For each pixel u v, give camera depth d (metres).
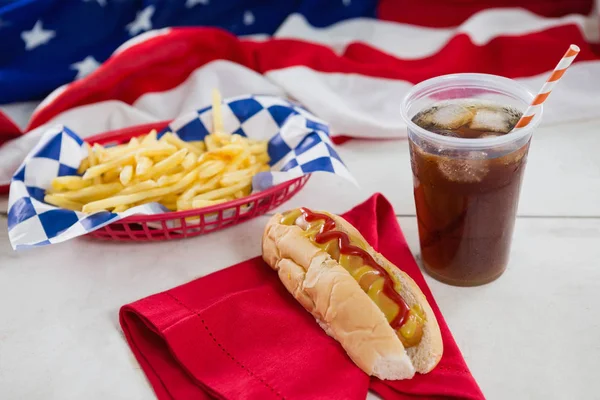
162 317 0.60
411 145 0.60
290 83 0.85
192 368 0.56
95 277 0.68
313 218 0.63
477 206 0.58
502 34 0.90
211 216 0.70
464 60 0.89
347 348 0.56
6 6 0.89
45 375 0.60
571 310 0.61
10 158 0.78
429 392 0.54
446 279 0.64
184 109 0.85
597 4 0.92
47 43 0.91
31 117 0.86
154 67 0.88
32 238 0.65
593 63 0.86
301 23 0.94
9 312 0.65
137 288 0.66
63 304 0.65
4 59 0.90
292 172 0.69
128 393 0.58
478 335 0.60
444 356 0.57
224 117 0.77
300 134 0.73
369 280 0.57
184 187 0.69
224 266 0.68
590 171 0.76
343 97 0.87
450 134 0.59
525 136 0.57
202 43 0.89
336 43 0.94
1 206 0.77
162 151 0.70
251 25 0.97
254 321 0.59
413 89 0.62
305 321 0.60
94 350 0.61
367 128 0.81
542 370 0.57
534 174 0.76
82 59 0.92
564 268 0.65
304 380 0.55
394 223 0.68
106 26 0.92
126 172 0.68
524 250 0.67
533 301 0.62
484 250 0.61
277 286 0.63
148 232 0.68
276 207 0.73
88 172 0.69
